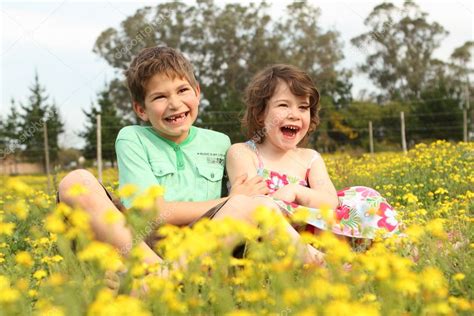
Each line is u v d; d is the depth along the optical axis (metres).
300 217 2.38
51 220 2.07
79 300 1.81
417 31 35.03
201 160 3.23
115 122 23.89
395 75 34.62
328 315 1.54
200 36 34.78
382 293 1.84
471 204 4.03
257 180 3.06
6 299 1.75
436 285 1.82
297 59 33.41
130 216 2.02
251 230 2.05
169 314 1.76
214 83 35.38
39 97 25.59
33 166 26.47
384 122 29.17
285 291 1.72
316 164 3.49
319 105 3.59
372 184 6.18
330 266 1.99
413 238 2.36
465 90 33.22
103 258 1.89
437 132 28.34
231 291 2.03
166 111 3.06
